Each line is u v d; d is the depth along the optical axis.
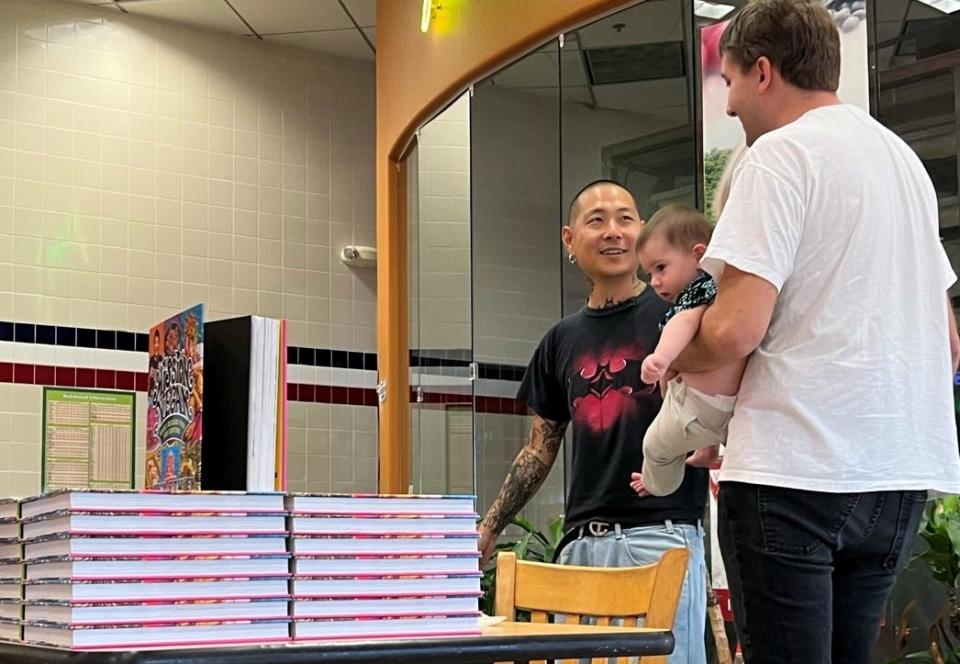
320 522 1.22
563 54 4.09
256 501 1.20
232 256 5.92
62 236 5.49
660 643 1.31
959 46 3.38
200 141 5.90
